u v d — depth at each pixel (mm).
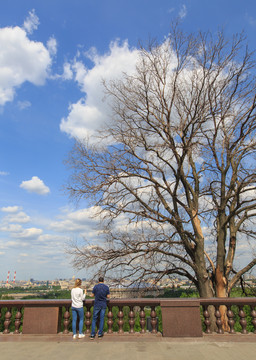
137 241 13828
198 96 13203
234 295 16500
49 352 5270
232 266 14609
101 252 14125
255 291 15133
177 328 6348
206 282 13312
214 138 14914
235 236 14922
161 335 6438
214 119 14586
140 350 5375
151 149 14828
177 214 14047
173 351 5312
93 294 6551
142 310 6816
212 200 16844
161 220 14117
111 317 6859
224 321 11609
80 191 14516
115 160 14508
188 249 14219
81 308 6387
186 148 12680
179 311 6469
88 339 6188
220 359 4848
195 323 6367
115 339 6188
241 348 5480
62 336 6434
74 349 5465
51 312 6707
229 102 14320
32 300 6828
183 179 14922
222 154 15516
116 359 4859
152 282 13320
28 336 6434
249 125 13727
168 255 14062
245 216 14945
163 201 15117
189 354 5121
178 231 13945
